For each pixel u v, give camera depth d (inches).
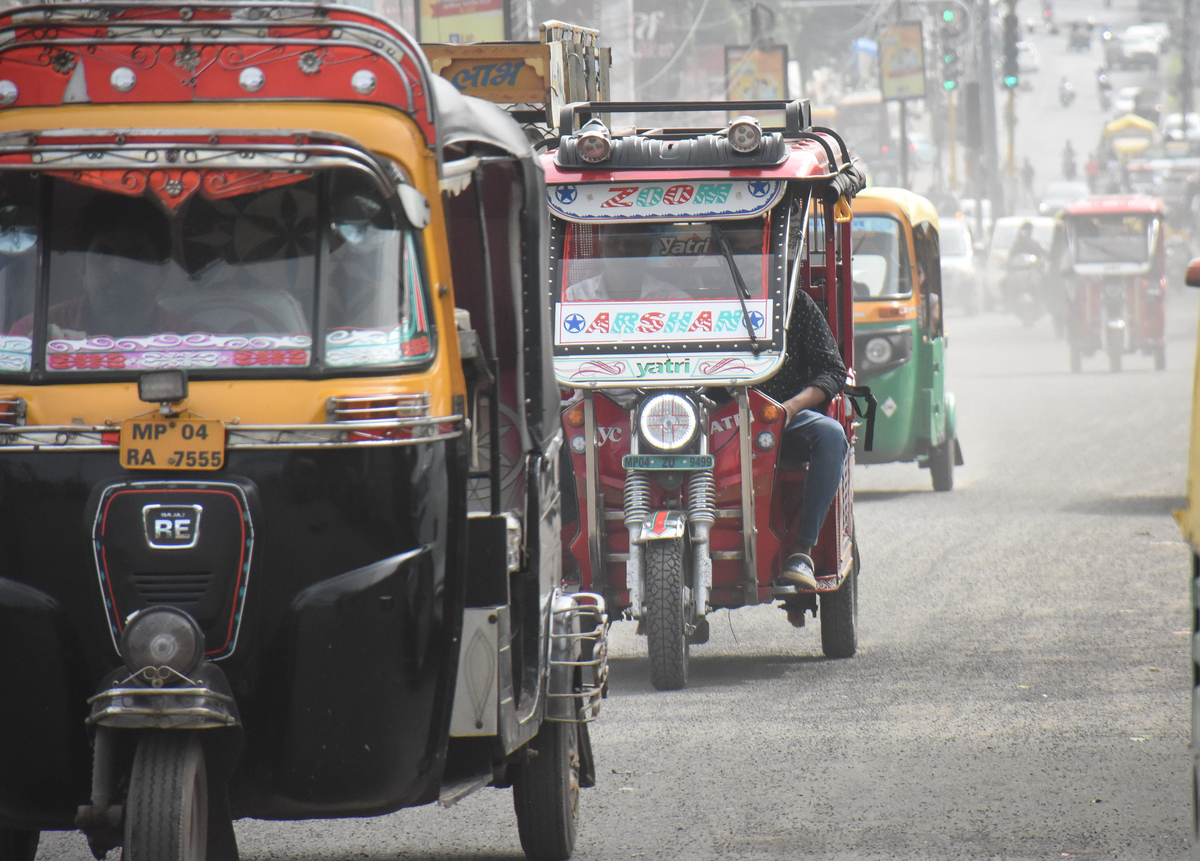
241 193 673.6
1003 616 1491.1
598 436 1254.9
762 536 1248.2
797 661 1344.7
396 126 676.1
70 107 677.3
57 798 662.5
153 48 675.4
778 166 1261.1
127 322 672.4
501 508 794.2
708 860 829.8
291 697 649.6
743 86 5428.2
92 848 660.1
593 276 1273.4
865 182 1390.3
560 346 1251.2
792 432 1255.5
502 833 890.1
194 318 671.1
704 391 1250.6
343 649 650.2
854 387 1318.9
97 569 646.5
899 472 2691.9
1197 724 644.7
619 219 1270.9
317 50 674.8
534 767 816.9
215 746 644.7
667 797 949.2
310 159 666.2
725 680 1273.4
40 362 668.7
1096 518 2052.2
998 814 903.1
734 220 1268.5
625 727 1119.0
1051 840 853.8
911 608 1545.3
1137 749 1032.2
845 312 1357.0
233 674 647.8
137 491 647.1
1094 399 3560.5
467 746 736.3
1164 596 1558.8
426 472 668.1
